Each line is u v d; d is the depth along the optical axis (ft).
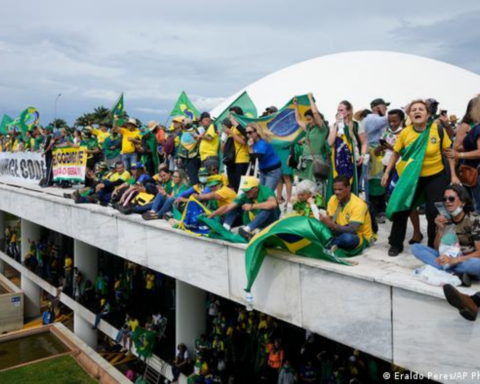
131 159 39.83
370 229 20.71
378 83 100.37
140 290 53.36
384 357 16.56
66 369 42.78
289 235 19.71
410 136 18.47
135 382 43.29
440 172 17.99
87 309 50.96
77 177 47.83
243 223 25.22
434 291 14.76
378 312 16.66
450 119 37.76
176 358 37.42
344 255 19.63
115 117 40.45
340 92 99.60
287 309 20.53
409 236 23.38
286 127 29.19
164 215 30.78
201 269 25.82
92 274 54.95
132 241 32.07
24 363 43.96
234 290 23.65
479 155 16.90
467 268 14.82
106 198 37.99
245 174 27.84
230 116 27.73
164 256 28.89
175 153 36.06
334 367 31.48
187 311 37.19
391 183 22.53
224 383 34.32
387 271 17.31
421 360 15.37
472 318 13.38
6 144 63.52
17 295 64.80
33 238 70.38
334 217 20.45
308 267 19.26
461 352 14.29
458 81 102.58
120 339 44.42
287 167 29.45
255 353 37.29
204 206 26.21
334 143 22.71
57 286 58.95
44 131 53.93
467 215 15.29
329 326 18.63
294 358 34.81
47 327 53.06
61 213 41.93
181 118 36.01
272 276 21.15
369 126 26.81
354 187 22.76
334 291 18.26
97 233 36.40
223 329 38.93
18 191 51.13
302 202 20.40
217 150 31.27
